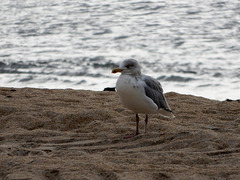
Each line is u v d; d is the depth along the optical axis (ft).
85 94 45.39
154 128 31.35
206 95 60.80
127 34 110.73
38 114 35.53
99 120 33.99
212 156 24.06
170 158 23.36
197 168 21.36
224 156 23.97
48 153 25.23
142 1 162.81
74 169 20.74
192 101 43.24
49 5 165.99
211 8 143.54
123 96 28.32
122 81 28.07
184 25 119.44
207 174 20.35
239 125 32.83
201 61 82.74
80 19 134.72
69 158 23.27
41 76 75.51
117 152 25.39
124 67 28.14
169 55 88.74
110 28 119.03
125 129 31.09
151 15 136.36
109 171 20.48
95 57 88.53
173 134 28.27
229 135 27.68
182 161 22.95
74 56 89.66
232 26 116.26
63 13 147.02
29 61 85.76
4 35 114.32
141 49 95.14
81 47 98.58
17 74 77.25
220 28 114.21
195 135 27.45
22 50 96.58
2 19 139.54
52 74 77.05
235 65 79.36
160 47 96.37
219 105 41.19
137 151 25.79
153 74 75.66
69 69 80.33
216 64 80.33
